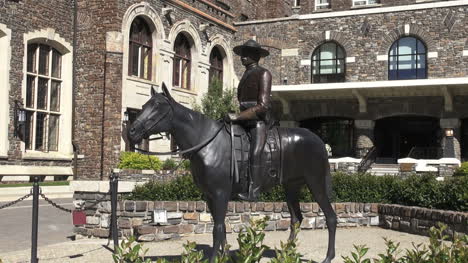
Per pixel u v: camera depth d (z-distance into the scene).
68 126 24.70
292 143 7.40
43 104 24.14
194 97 29.47
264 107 7.03
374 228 12.48
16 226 12.73
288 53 31.00
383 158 30.62
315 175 7.53
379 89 26.27
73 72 24.53
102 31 24.20
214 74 32.19
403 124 30.55
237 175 6.89
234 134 7.09
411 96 26.98
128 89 24.53
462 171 19.92
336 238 10.73
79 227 10.45
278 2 40.34
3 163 21.38
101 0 24.23
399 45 28.64
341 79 29.86
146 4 25.66
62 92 24.88
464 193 11.12
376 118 27.81
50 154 23.95
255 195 6.99
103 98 23.98
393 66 28.69
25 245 10.10
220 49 32.31
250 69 7.45
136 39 25.81
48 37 23.83
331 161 24.00
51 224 13.20
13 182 21.31
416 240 10.53
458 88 25.31
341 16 29.78
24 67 22.58
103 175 23.44
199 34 29.94
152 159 23.27
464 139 27.22
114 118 23.67
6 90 21.66
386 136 30.91
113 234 8.98
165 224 10.43
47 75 24.28
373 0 31.83
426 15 27.89
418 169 21.30
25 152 22.59
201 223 10.98
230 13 33.16
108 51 23.88
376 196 13.20
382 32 28.81
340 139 29.80
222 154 6.91
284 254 4.02
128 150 24.39
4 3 21.70
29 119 23.28
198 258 4.20
